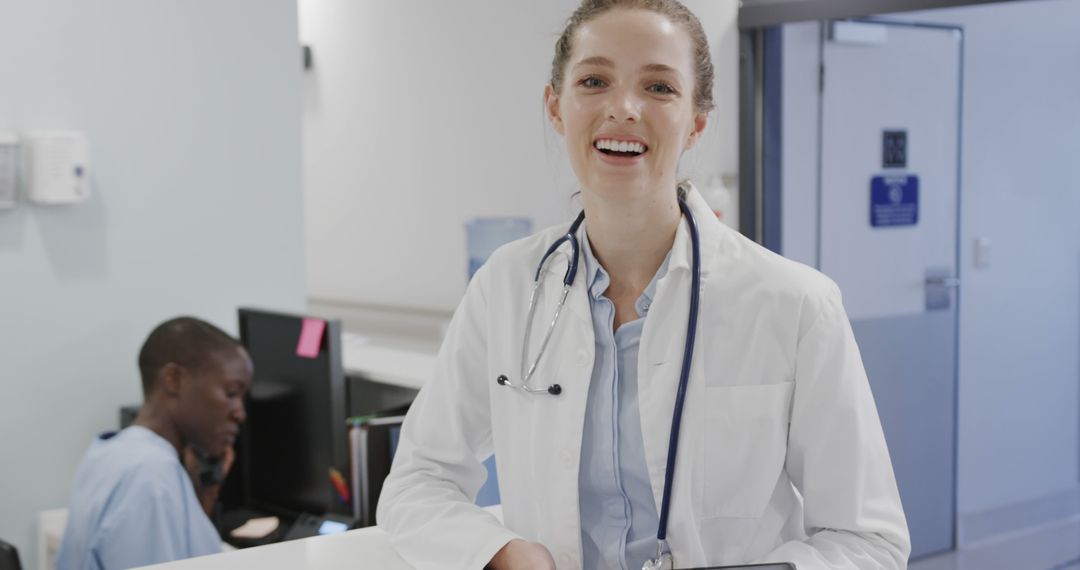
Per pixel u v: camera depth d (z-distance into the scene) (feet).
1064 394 14.61
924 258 12.93
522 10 12.38
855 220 12.32
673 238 3.83
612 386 3.84
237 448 9.20
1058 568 12.92
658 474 3.71
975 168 13.33
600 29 3.50
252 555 3.98
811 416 3.61
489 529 3.77
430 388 4.38
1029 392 14.25
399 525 4.01
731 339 3.69
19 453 8.50
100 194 8.80
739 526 3.74
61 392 8.68
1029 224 13.92
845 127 12.12
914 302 12.89
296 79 10.03
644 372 3.76
